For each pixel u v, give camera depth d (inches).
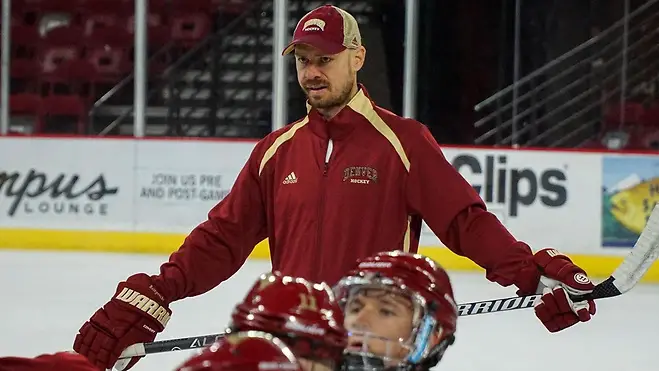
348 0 679.7
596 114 669.3
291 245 189.0
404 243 189.9
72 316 418.6
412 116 631.2
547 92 668.1
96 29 765.3
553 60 661.9
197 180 621.9
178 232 623.5
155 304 181.8
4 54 644.7
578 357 365.7
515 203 592.4
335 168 187.6
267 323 96.2
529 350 373.4
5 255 597.9
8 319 410.0
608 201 587.2
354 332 125.1
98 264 565.0
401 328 125.4
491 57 663.1
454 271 576.4
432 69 665.0
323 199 187.3
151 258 597.0
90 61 758.5
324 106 187.0
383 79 665.6
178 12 746.2
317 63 184.7
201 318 415.2
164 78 711.7
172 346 185.9
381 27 668.1
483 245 182.4
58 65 756.0
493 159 594.2
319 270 185.8
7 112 647.8
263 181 194.5
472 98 666.2
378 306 126.2
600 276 587.5
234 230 194.5
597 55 650.8
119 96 729.6
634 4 669.3
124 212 626.8
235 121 714.2
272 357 82.2
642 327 420.5
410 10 625.6
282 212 190.2
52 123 729.6
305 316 96.7
